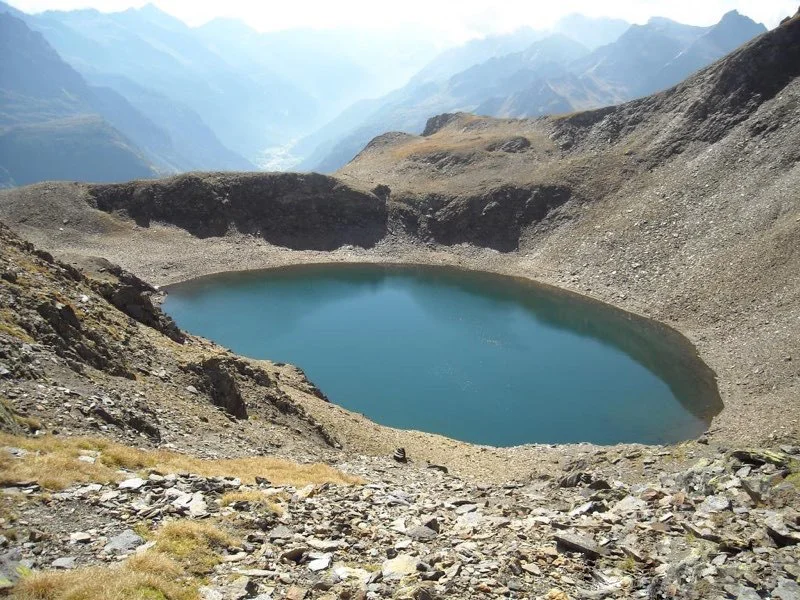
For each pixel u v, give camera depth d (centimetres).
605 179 15300
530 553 1694
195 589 1334
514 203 16175
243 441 3525
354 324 11119
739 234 10794
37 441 2119
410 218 17000
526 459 5078
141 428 2861
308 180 16988
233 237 15900
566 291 12962
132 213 15675
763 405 6519
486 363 9256
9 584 1180
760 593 1358
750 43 14550
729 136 13412
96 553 1436
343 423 5288
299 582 1448
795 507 1850
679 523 1884
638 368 8938
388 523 2011
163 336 4825
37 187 15375
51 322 3384
